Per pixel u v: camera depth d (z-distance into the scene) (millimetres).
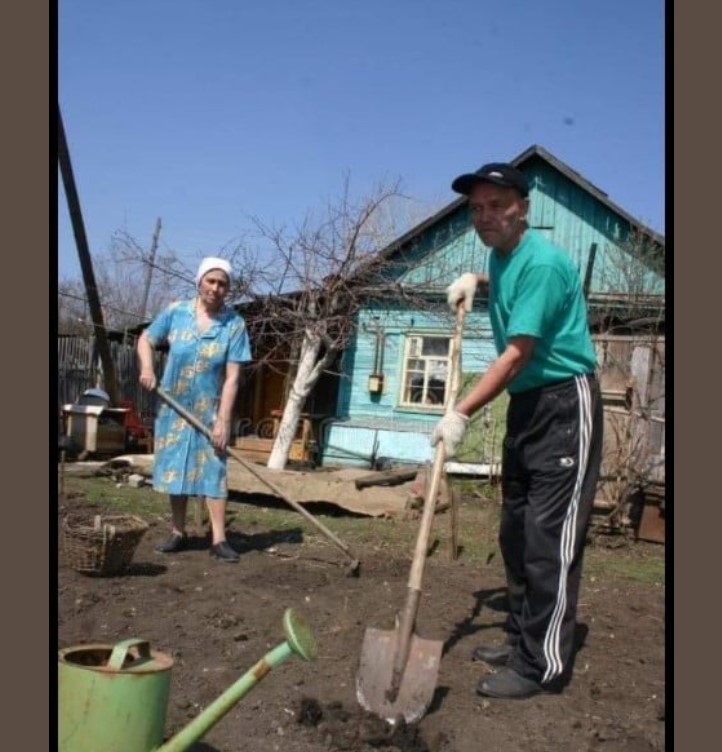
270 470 9492
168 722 3406
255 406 18109
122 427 12727
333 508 9039
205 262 6027
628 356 9719
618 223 15234
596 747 3406
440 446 3871
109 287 20156
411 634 3607
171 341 6082
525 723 3582
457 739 3414
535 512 3916
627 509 8586
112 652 2893
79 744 2736
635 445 8656
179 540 6203
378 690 3578
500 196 3840
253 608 4863
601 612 5289
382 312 15797
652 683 4102
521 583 4336
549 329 3891
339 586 5480
